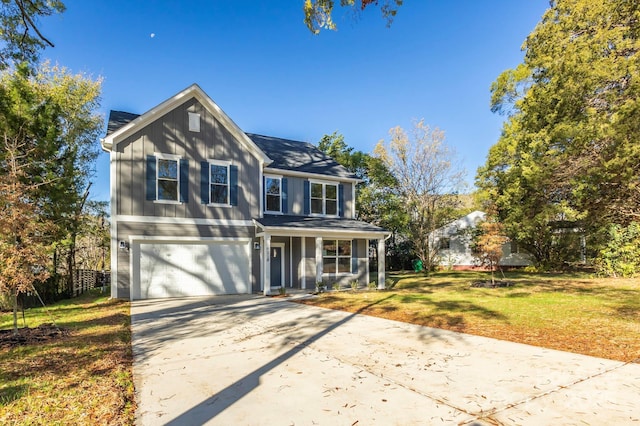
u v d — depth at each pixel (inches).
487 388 169.6
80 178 810.2
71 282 641.6
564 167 582.9
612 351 227.9
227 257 590.9
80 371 199.8
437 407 149.0
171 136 557.3
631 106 459.5
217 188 591.2
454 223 1173.1
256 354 235.0
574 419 137.0
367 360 217.9
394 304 445.7
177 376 192.7
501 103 975.6
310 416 142.2
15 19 384.8
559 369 195.3
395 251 1165.1
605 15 527.8
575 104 561.3
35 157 491.5
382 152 1023.0
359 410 147.2
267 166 659.4
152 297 532.4
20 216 274.5
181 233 554.6
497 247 630.5
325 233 615.2
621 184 542.3
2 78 528.1
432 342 260.5
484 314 362.9
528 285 621.9
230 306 452.1
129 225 521.3
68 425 136.3
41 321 357.1
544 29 617.9
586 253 900.6
